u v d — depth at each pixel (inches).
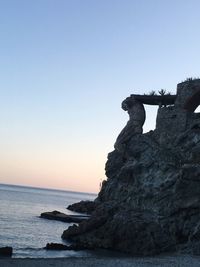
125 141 2664.9
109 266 1407.5
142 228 2018.9
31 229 2974.9
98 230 2183.8
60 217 3882.9
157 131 2507.4
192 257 1701.5
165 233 2016.5
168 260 1584.6
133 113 2719.0
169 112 2482.8
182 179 2080.5
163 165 2272.4
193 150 2234.3
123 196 2453.2
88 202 5777.6
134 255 1907.0
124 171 2481.5
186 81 2482.8
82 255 1866.4
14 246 2123.5
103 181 2906.0
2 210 4485.7
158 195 2192.4
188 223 1996.8
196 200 2010.3
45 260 1471.5
